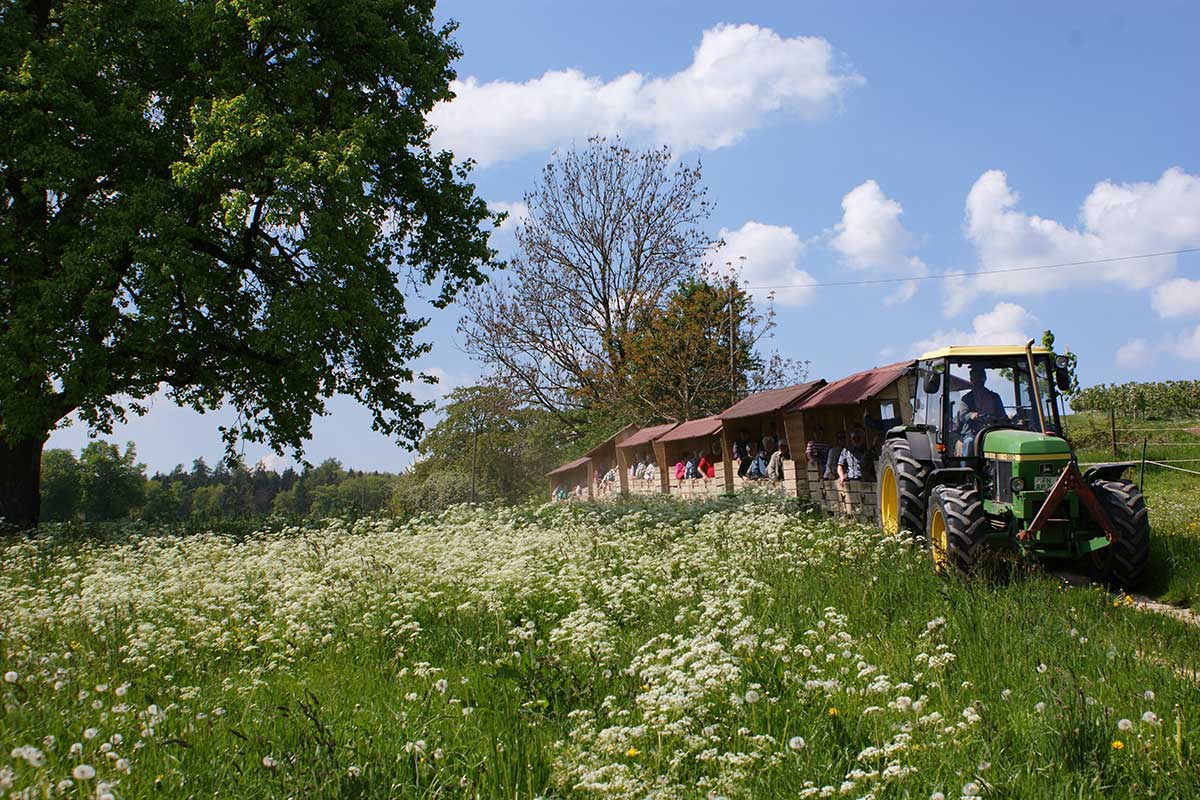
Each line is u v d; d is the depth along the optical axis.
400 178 21.28
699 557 9.43
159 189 17.47
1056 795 3.54
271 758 4.00
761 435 22.11
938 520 9.19
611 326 40.97
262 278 20.20
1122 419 31.61
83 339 16.70
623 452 34.16
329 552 12.00
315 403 20.56
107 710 4.98
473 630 7.06
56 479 57.94
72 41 17.59
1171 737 4.05
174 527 19.70
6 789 3.47
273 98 19.08
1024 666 5.21
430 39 21.61
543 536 11.48
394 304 21.02
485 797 3.80
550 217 41.28
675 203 40.41
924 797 3.54
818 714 4.48
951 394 10.28
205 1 18.53
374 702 5.22
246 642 7.15
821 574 8.61
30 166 16.42
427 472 57.59
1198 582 7.99
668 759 3.99
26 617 7.80
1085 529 8.76
